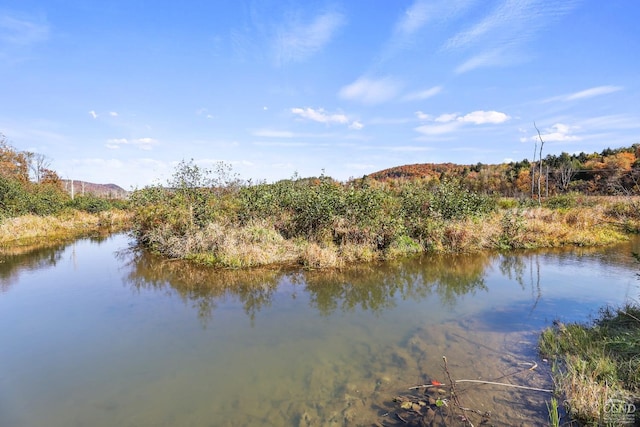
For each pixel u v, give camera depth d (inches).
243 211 623.2
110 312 324.2
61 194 1218.6
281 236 569.0
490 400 178.9
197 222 593.6
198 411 179.6
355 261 511.8
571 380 185.0
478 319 293.7
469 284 407.2
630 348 198.4
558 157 2032.5
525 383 193.5
